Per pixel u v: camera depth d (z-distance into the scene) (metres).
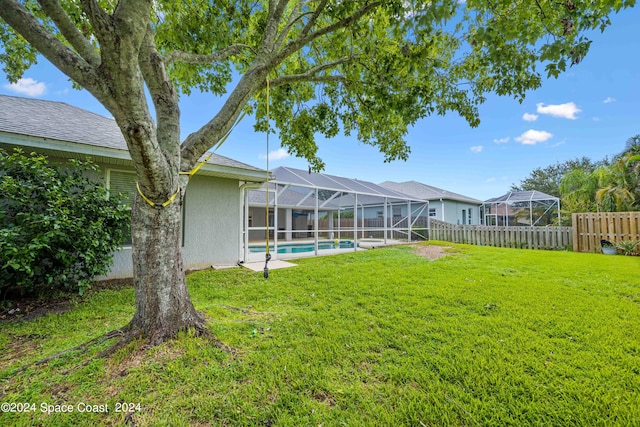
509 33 3.31
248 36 5.40
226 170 7.00
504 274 5.96
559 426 1.74
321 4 3.78
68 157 5.32
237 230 7.94
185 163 3.03
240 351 2.65
